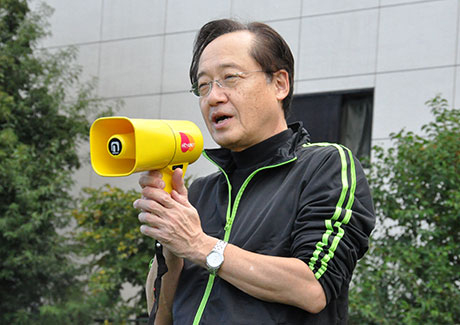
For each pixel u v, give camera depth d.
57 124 12.10
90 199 10.54
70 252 11.45
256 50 2.55
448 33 10.40
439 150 7.31
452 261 7.29
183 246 2.29
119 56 13.03
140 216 2.33
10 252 11.14
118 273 10.05
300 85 11.27
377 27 10.86
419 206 7.46
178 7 12.66
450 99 10.27
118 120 2.26
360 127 10.88
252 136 2.56
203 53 2.60
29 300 11.43
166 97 12.58
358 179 2.49
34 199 11.03
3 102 11.30
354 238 2.39
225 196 2.65
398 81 10.59
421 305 6.98
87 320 10.70
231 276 2.28
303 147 2.62
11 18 12.30
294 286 2.25
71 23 13.51
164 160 2.31
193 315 2.43
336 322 2.44
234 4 12.12
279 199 2.45
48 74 11.93
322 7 11.30
